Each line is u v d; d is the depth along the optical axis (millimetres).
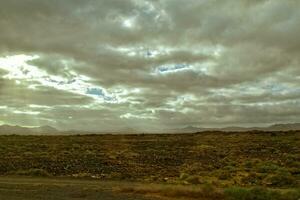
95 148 71062
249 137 85875
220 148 71375
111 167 50781
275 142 75562
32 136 95938
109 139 89312
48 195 27703
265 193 26438
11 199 25359
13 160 54281
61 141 83062
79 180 39656
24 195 27500
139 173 46375
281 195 26391
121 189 30641
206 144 78125
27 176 42844
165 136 96125
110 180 40375
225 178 40594
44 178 41000
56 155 60500
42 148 69438
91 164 52719
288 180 37312
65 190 30797
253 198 26125
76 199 26031
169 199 26734
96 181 38938
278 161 53656
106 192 29875
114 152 66250
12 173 45156
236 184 35875
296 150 64750
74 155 60844
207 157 61094
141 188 30172
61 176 43594
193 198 27359
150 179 41344
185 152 66938
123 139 89312
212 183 36031
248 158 58312
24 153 62000
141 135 98688
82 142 81125
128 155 62719
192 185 34000
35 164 51188
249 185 35438
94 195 28094
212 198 27250
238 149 69062
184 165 53188
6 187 32125
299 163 50375
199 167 50750
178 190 28578
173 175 44969
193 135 96500
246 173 43469
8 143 76750
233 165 52094
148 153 65812
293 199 25672
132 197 27250
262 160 55500
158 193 29375
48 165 50688
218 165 52125
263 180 38406
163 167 51719
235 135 91562
